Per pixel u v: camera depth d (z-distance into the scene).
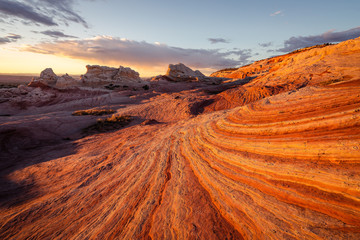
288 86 30.02
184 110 31.78
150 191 6.97
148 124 24.94
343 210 3.53
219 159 7.88
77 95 57.28
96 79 75.19
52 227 5.98
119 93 57.81
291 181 4.84
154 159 10.51
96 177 9.75
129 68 84.19
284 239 3.54
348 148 4.47
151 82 83.38
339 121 5.22
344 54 30.02
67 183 9.50
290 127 6.56
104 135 20.97
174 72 94.62
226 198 5.38
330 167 4.50
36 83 57.62
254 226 4.11
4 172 12.18
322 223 3.52
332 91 7.19
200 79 87.50
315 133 5.64
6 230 6.12
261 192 5.05
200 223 4.64
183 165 8.77
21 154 15.66
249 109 10.27
